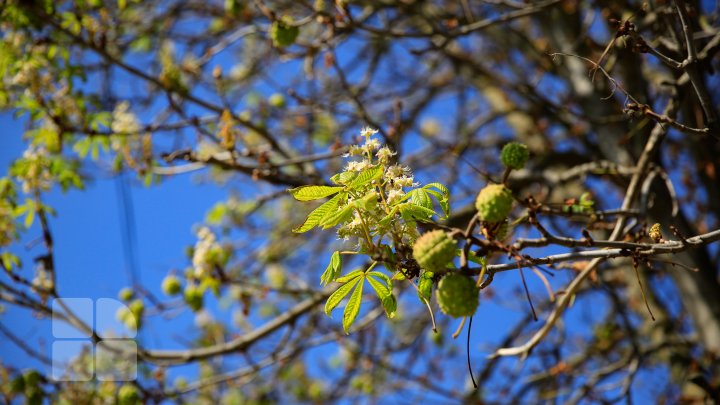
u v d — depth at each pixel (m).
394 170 3.11
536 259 2.91
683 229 7.29
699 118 5.96
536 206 2.99
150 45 9.12
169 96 6.21
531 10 6.17
